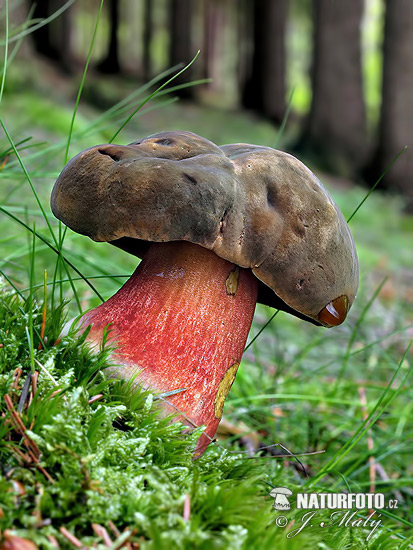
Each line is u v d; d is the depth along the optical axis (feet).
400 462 1.72
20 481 0.91
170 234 1.04
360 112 10.98
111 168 1.07
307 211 1.14
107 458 0.98
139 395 1.08
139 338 1.12
